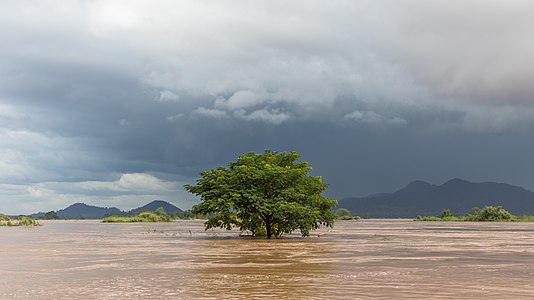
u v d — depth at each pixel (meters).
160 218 171.38
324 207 53.97
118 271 23.67
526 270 23.42
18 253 34.03
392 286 18.72
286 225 51.28
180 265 26.06
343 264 26.16
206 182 52.50
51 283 19.95
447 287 18.45
